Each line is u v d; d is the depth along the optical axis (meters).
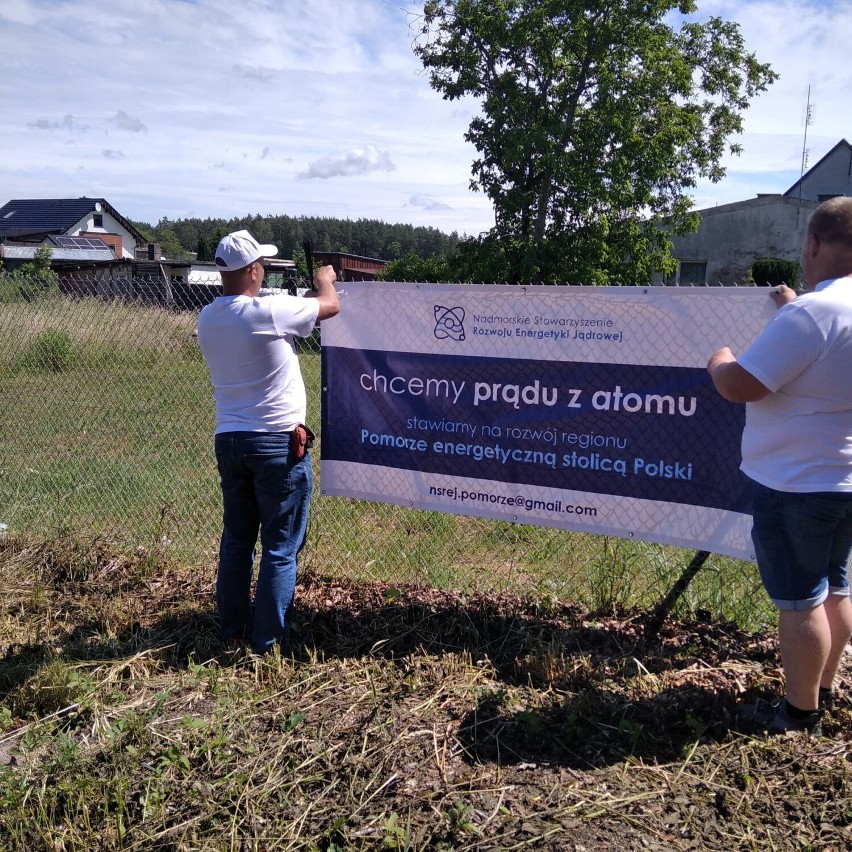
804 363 2.48
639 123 25.41
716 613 3.79
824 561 2.67
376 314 4.00
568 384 3.61
